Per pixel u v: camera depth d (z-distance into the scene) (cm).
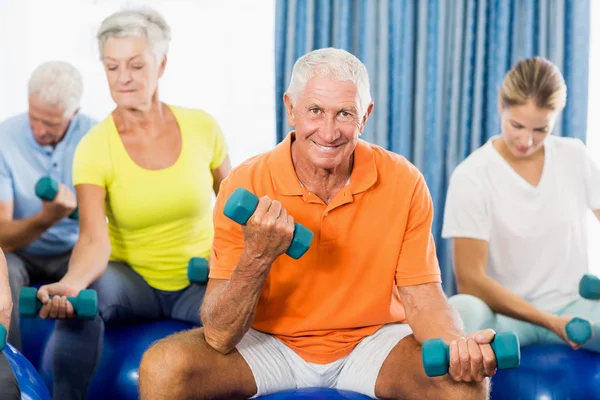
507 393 290
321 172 226
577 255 343
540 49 375
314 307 233
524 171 340
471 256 338
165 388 210
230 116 392
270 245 204
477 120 376
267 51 392
